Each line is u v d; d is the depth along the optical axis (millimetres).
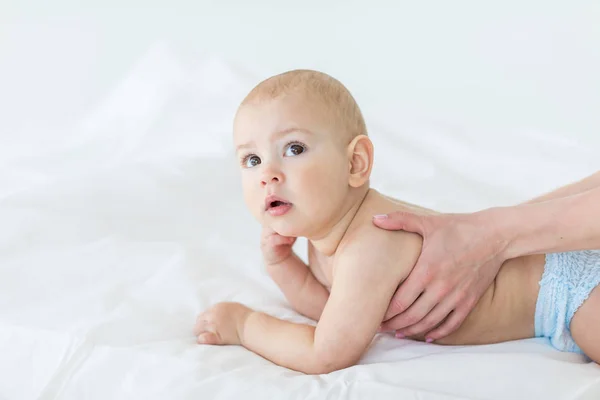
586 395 1021
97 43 2715
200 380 1081
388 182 1918
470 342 1236
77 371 1146
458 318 1164
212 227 1727
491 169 2014
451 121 2199
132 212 1718
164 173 1882
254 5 2688
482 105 2492
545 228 1136
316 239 1203
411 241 1147
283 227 1135
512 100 2469
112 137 2262
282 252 1326
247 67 2412
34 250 1513
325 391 1033
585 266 1182
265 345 1188
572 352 1198
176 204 1785
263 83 1187
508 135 2139
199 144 2100
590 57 2393
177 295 1377
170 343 1180
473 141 2121
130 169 1874
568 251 1172
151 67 2402
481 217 1163
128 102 2369
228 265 1544
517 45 2465
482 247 1136
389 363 1096
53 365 1173
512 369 1064
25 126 2684
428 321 1165
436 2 2543
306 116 1125
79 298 1335
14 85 2734
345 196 1164
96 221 1642
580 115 2385
